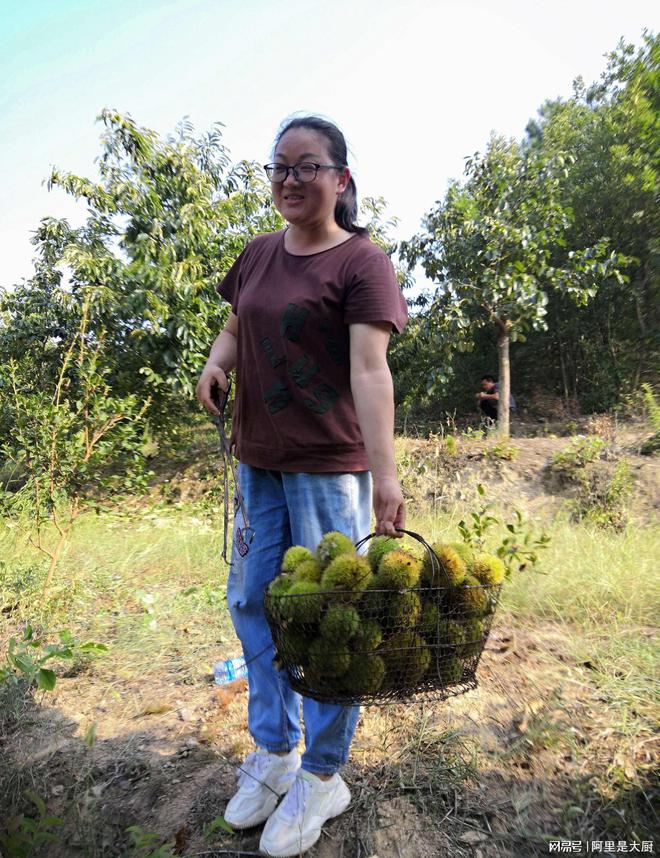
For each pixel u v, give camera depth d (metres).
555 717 2.59
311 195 1.98
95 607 4.27
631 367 14.46
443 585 1.74
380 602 1.68
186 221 8.98
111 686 3.18
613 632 3.38
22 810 2.42
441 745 2.50
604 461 7.85
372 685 1.68
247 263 2.30
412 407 14.38
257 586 2.17
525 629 3.53
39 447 6.30
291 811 2.06
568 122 17.56
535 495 7.59
